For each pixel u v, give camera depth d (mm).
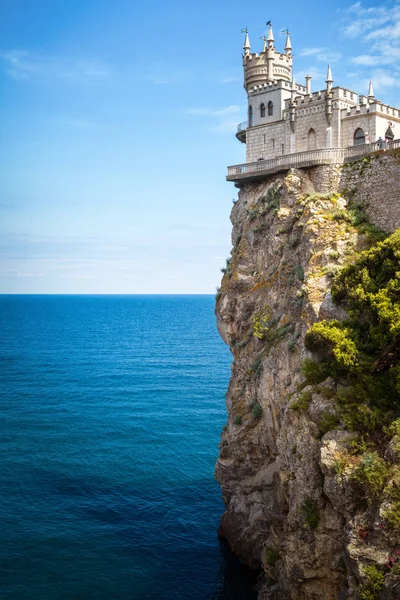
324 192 42812
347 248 37406
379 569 23656
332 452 27656
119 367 121750
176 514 47781
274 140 50938
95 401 87312
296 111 48750
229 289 47531
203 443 66000
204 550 42438
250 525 40938
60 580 37969
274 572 34031
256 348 42781
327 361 32250
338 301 33844
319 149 43000
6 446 64125
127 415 78625
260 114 52406
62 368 119375
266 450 40750
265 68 53531
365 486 25484
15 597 35938
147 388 97875
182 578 38844
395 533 23578
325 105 46562
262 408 39844
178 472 56812
